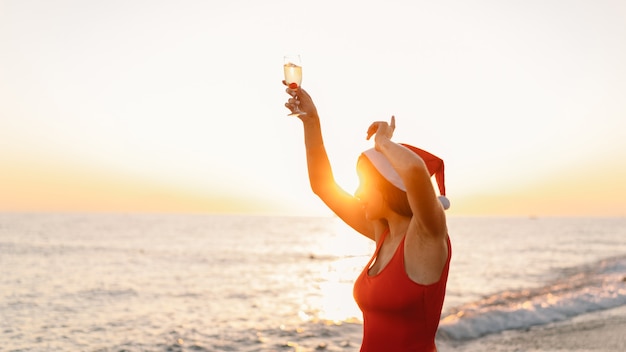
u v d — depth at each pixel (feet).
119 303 56.13
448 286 68.95
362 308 8.39
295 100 9.95
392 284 7.76
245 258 129.49
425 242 7.57
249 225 440.86
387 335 7.91
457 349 32.04
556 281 73.41
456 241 215.10
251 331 38.75
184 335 38.14
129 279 80.84
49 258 117.08
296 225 463.42
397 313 7.78
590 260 114.83
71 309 51.90
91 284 73.67
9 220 452.76
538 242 207.92
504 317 41.45
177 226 377.71
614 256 127.75
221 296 61.62
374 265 8.46
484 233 307.37
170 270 96.78
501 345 32.76
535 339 34.32
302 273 94.07
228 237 247.50
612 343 32.83
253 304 54.65
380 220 8.94
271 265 111.45
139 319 45.70
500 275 84.23
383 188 8.14
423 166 7.02
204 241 209.05
